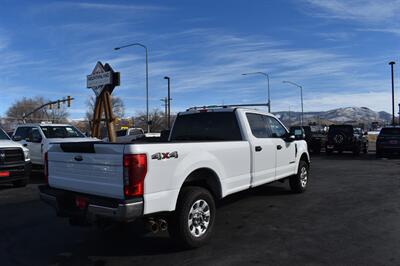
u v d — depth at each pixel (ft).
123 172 15.58
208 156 19.33
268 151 25.23
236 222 22.80
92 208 16.31
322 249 17.90
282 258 16.81
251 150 23.20
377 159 67.82
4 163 35.94
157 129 247.50
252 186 23.38
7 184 41.19
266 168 25.05
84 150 17.33
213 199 19.19
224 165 20.58
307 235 20.11
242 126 23.43
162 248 18.47
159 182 16.44
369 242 18.85
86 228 22.27
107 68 65.21
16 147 37.14
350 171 48.29
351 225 21.97
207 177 19.75
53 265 16.58
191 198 17.72
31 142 46.68
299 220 23.16
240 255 17.25
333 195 31.09
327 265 15.97
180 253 17.70
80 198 16.99
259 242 19.03
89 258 17.35
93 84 67.62
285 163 28.09
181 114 26.18
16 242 19.80
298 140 30.76
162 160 16.58
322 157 73.72
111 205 15.65
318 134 90.38
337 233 20.40
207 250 18.01
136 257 17.35
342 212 25.12
